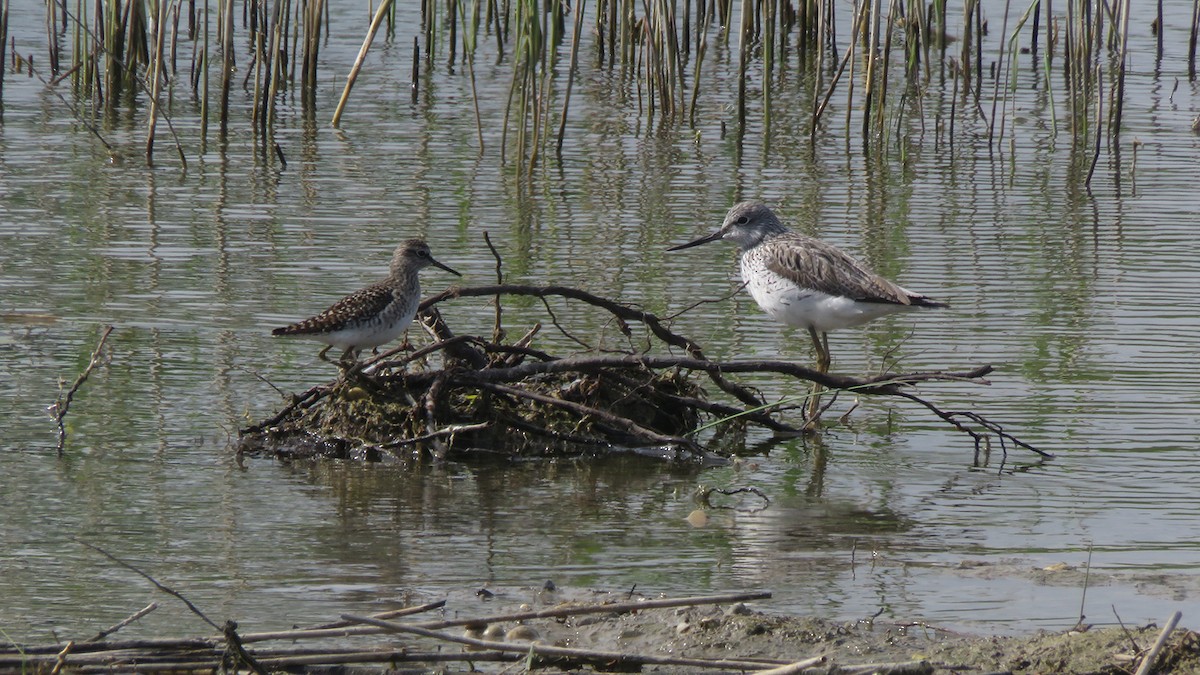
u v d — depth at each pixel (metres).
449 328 15.19
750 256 14.44
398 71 29.05
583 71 29.56
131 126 24.59
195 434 12.73
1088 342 15.48
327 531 10.71
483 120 25.70
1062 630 8.97
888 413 13.98
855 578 9.90
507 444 12.95
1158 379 14.39
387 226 19.30
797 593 9.63
